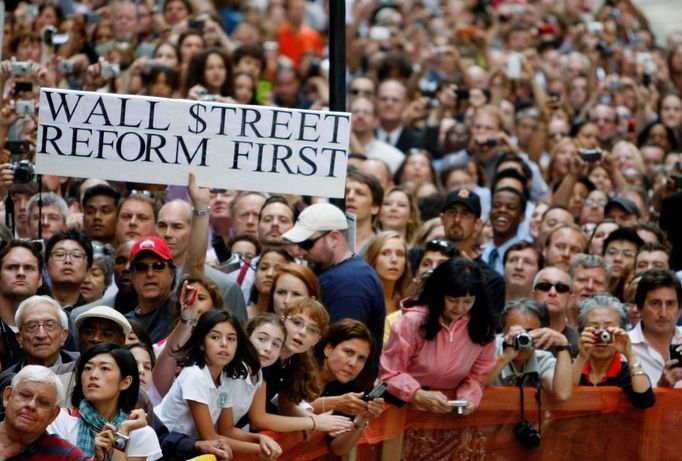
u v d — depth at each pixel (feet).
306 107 186.19
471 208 113.80
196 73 149.18
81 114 89.51
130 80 150.61
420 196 141.38
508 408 93.61
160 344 88.99
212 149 90.74
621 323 98.99
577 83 202.28
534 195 154.81
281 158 91.20
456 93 175.11
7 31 151.43
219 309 82.53
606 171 151.53
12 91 110.93
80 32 160.86
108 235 111.34
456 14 232.94
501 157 149.79
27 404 70.49
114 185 124.16
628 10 256.73
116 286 102.32
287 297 93.15
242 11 220.02
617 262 118.42
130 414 74.02
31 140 113.80
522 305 96.99
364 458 88.99
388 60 186.70
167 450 78.64
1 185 100.42
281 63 192.95
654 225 125.08
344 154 91.50
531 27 224.53
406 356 90.12
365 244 113.29
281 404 85.71
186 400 80.02
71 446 71.87
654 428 97.30
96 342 83.05
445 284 89.10
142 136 90.12
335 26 98.17
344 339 87.81
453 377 90.63
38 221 101.45
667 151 181.16
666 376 98.89
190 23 177.37
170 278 92.58
